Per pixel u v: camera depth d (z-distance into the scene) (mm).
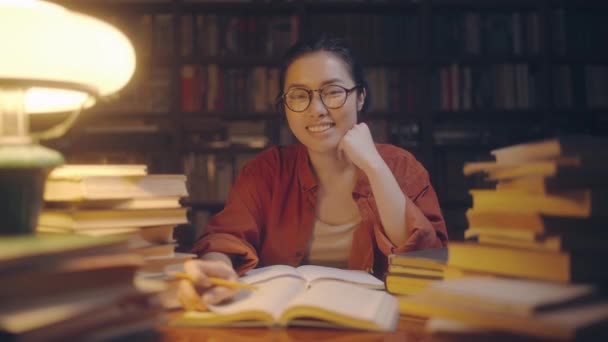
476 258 686
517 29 3230
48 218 809
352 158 1259
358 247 1333
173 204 856
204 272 808
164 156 3115
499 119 3381
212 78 3189
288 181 1420
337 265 1400
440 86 3244
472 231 714
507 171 701
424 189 1422
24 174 671
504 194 678
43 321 460
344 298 779
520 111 3219
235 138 3188
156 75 3178
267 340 670
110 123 3182
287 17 3227
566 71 3234
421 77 3219
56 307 489
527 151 681
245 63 3227
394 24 3238
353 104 1325
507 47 3234
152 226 827
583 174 646
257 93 3203
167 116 3166
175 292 793
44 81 697
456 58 3219
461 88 3230
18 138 705
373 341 660
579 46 3260
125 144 3084
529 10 3350
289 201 1407
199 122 3160
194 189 3166
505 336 513
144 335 573
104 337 529
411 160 1480
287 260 1369
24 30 656
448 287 578
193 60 3189
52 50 680
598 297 565
